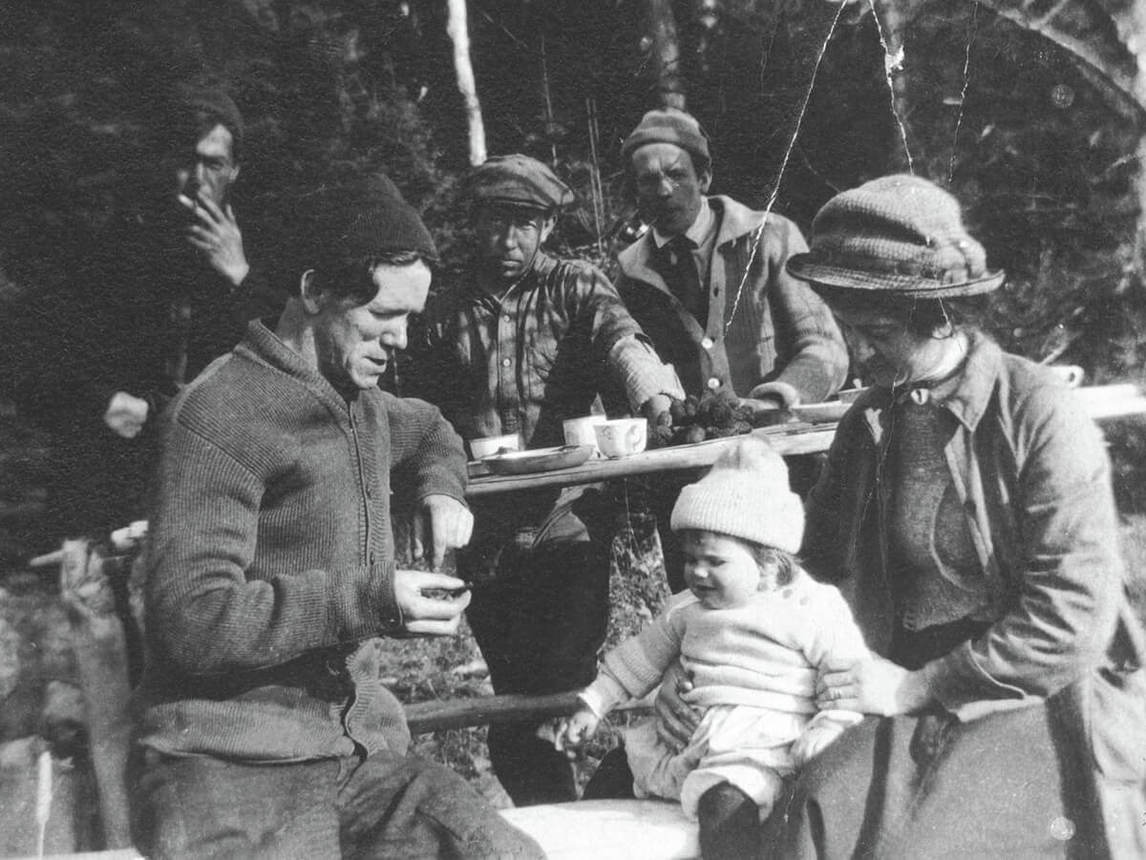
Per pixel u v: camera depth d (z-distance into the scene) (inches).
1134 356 163.0
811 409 128.9
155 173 114.1
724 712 98.8
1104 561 98.0
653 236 143.7
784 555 100.3
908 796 95.3
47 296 111.6
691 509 99.5
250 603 85.3
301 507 90.4
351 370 93.0
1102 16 164.1
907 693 98.8
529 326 135.7
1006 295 166.2
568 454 115.0
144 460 112.2
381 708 100.4
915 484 104.0
